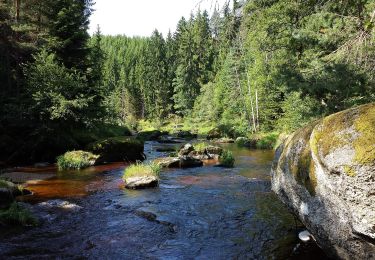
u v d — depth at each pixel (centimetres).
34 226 971
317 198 584
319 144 534
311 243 801
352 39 848
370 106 498
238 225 970
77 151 2134
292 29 1608
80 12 2914
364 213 475
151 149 3120
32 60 2622
